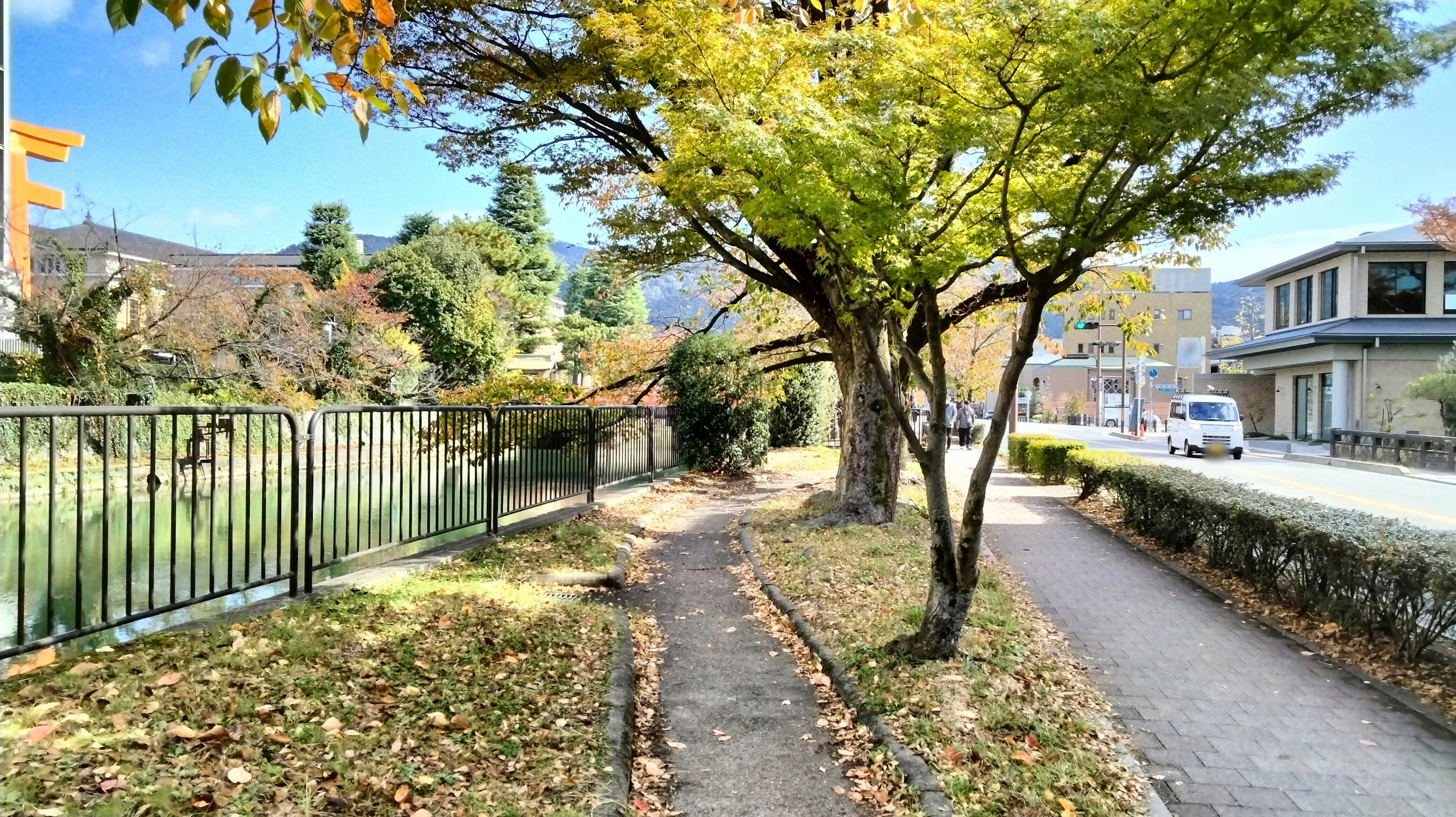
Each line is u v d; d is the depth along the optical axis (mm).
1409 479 18062
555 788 3059
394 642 4367
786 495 12781
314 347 21250
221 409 4484
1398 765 3785
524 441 8766
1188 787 3576
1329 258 30953
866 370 9477
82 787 2521
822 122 4863
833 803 3363
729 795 3424
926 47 4879
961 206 5223
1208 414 26250
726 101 5902
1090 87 3713
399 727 3352
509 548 7320
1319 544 5891
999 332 24094
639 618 5941
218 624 4363
